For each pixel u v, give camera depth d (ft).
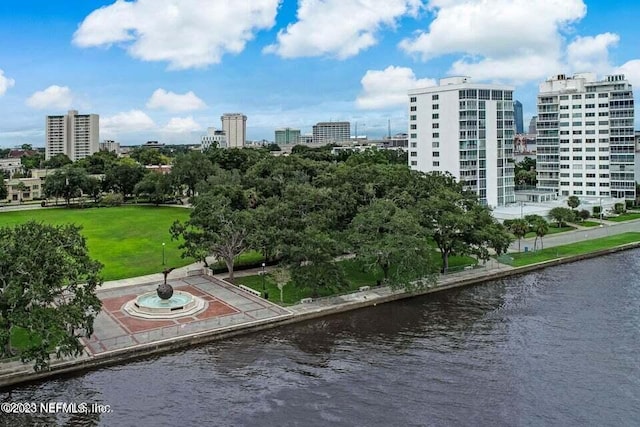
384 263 284.20
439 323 242.99
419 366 197.57
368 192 341.82
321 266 263.70
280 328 236.02
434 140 531.50
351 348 214.28
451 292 292.61
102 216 539.70
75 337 191.83
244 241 296.30
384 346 216.33
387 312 258.37
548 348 213.87
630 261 367.25
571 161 620.08
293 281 272.72
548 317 250.37
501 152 542.57
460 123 508.94
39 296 183.42
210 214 290.97
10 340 201.77
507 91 542.98
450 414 164.76
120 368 195.42
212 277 304.09
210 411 166.20
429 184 367.25
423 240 281.95
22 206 641.81
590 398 174.60
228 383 184.14
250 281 295.89
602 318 248.32
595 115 598.75
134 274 311.47
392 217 286.66
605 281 313.73
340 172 382.22
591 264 359.46
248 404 170.40
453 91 509.76
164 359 203.21
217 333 221.87
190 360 202.49
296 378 187.93
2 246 189.78
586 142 607.37
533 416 163.94
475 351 211.00
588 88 607.78
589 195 611.06
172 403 171.01
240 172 651.66
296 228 291.58
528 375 190.39
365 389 180.04
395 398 174.19
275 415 163.84
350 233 291.99
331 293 276.41
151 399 173.47
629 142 582.76
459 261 347.56
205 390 179.22
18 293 179.52
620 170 591.37
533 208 522.06
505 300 277.64
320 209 319.06
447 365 198.39
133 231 448.65
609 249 395.75
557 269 345.31
